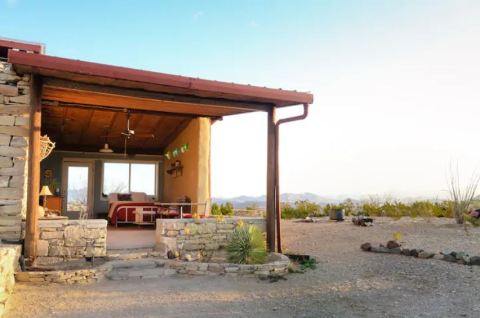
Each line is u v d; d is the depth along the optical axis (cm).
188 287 668
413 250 879
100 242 786
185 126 1373
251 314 531
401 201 1741
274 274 761
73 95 929
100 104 1044
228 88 819
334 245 1046
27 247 701
